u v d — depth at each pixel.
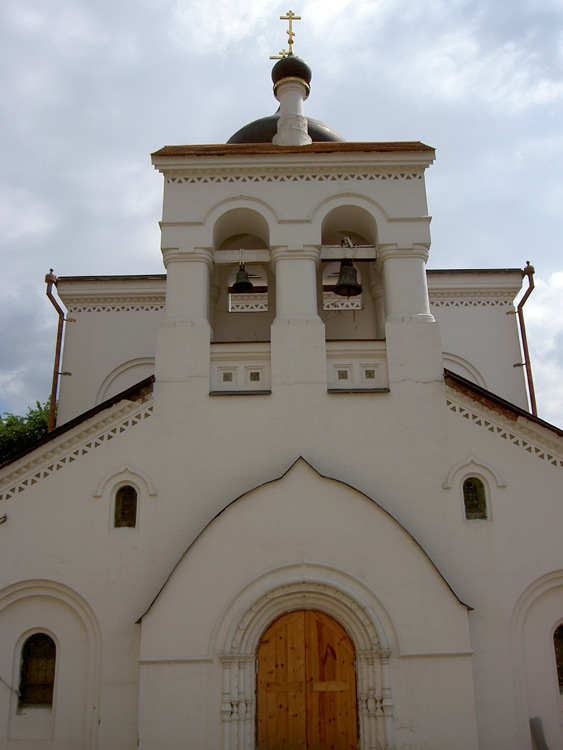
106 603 12.46
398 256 14.76
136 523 12.91
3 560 12.63
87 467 13.20
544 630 12.51
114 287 20.77
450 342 20.39
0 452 30.06
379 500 13.07
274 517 12.39
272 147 15.34
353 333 17.00
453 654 11.73
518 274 20.89
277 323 14.21
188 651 11.73
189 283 14.58
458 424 13.54
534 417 13.30
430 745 11.34
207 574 12.11
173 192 15.12
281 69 17.55
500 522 12.95
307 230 14.87
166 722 11.44
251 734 11.70
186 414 13.59
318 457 13.34
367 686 11.76
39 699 12.34
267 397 13.72
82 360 20.25
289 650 12.26
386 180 15.26
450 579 12.60
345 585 12.03
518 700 12.03
